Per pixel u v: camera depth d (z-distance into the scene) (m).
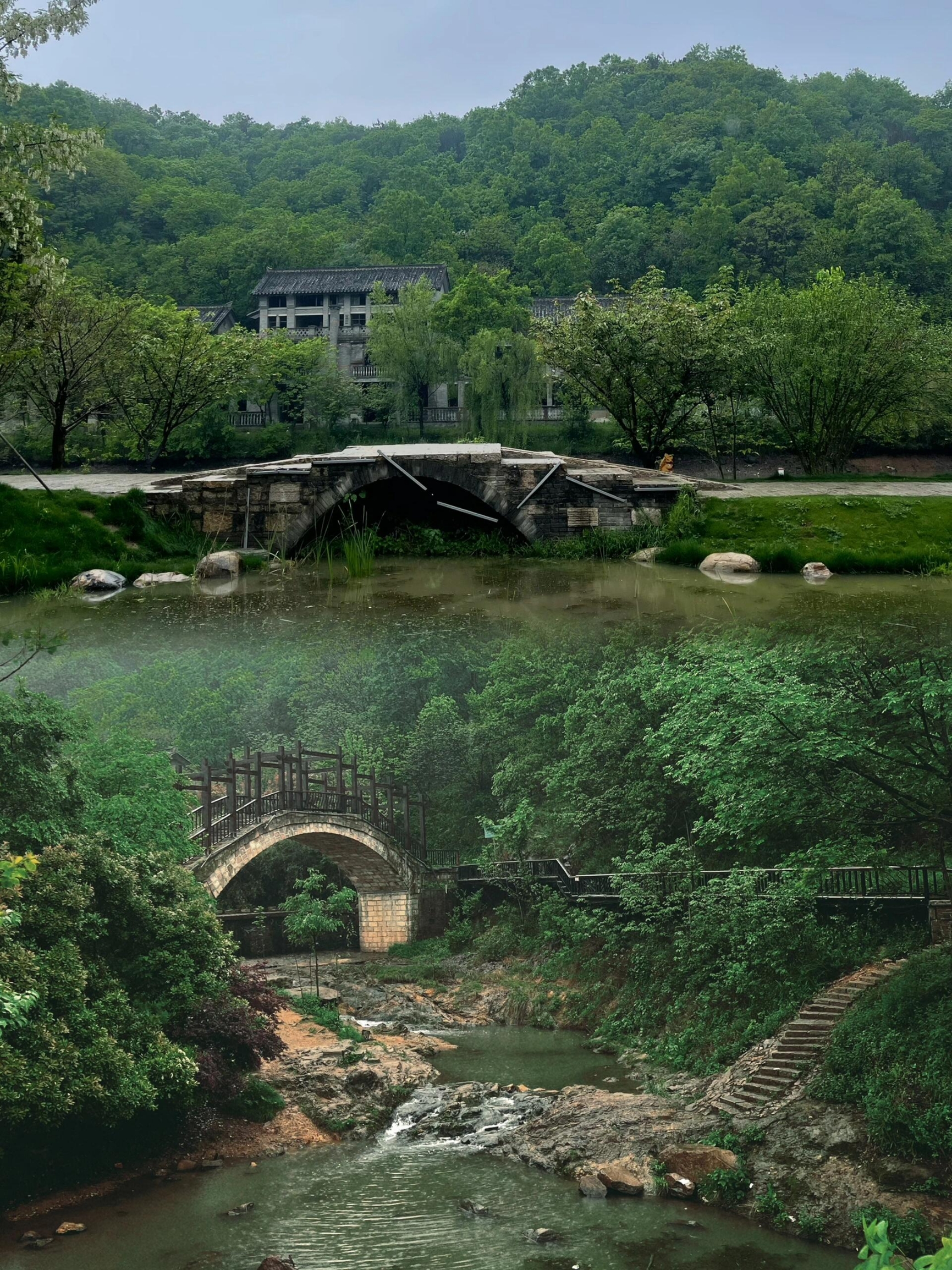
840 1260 17.41
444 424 90.06
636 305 52.84
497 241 131.50
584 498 37.56
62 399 56.94
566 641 32.88
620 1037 31.16
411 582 30.59
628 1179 20.52
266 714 52.66
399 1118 25.44
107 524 34.00
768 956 28.30
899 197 107.81
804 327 58.03
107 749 28.11
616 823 39.56
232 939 26.31
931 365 60.59
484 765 52.03
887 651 22.16
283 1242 18.30
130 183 138.50
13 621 24.41
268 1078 26.70
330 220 142.75
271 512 36.81
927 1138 19.38
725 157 143.12
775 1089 23.02
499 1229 18.75
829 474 57.00
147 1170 21.92
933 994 23.03
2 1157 19.61
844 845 24.62
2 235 32.75
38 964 19.59
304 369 87.69
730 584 29.45
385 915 49.22
